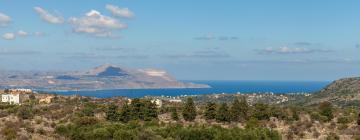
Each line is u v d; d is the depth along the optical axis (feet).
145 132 260.42
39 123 309.83
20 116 341.21
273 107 386.52
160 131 272.51
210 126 305.94
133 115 351.87
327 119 351.87
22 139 237.86
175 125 306.96
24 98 598.75
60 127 275.18
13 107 425.28
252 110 373.61
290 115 372.58
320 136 297.12
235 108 360.89
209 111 367.66
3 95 546.26
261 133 273.54
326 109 362.74
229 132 268.21
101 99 561.84
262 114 357.82
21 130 265.13
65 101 529.86
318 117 357.20
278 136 281.33
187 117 358.84
